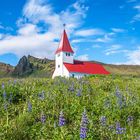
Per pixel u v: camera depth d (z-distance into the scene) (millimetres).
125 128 12453
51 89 18047
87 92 17906
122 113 14461
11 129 11586
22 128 11867
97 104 15242
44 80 23719
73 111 14055
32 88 18484
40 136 11492
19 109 14836
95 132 11711
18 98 16719
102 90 20047
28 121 12828
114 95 17047
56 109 14430
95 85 22062
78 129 11766
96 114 14305
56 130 11555
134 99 16719
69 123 13211
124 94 17812
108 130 12211
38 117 13367
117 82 25359
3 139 10883
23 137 11422
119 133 12016
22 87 18547
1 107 14406
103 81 25016
